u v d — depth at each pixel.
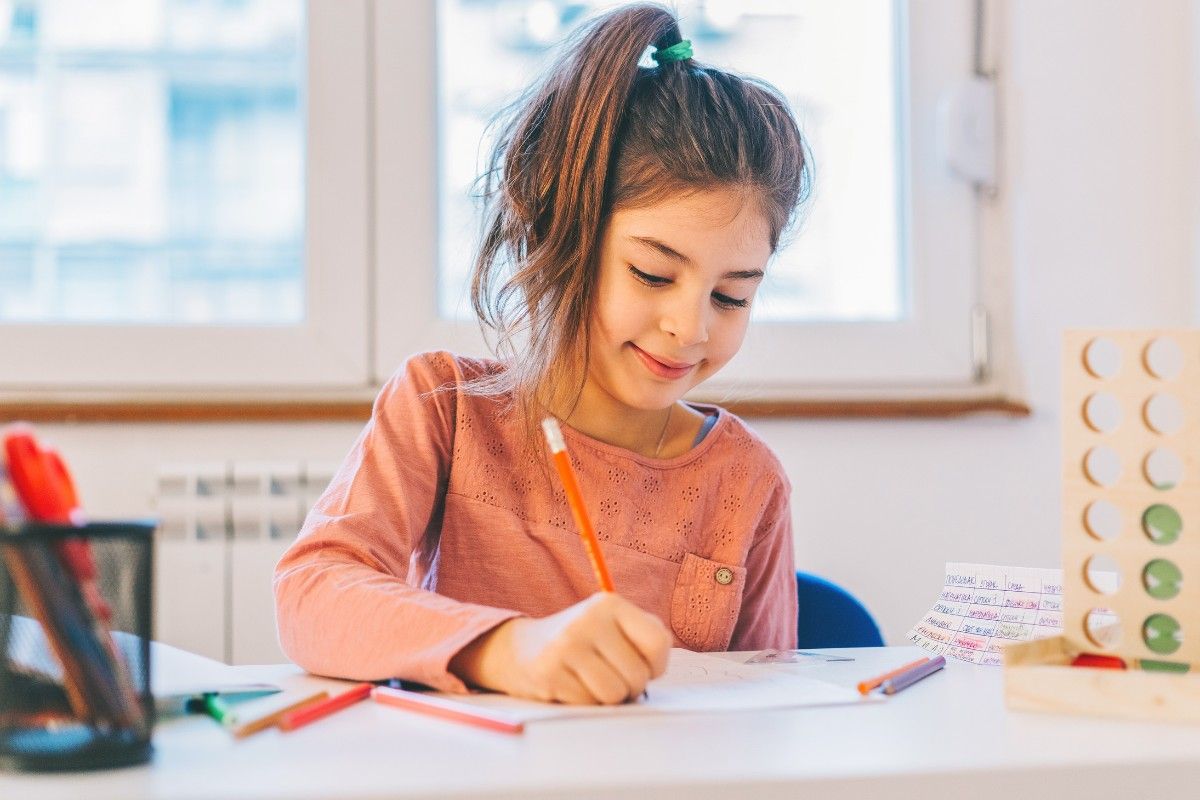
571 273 0.99
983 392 1.84
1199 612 0.64
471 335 1.74
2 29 1.71
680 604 1.09
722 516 1.13
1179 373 0.65
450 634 0.72
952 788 0.50
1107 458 1.64
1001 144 1.84
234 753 0.54
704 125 0.95
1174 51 1.81
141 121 1.73
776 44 1.84
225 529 1.60
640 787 0.48
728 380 1.76
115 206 1.72
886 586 1.76
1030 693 0.64
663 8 1.06
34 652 0.51
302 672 0.81
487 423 1.08
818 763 0.51
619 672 0.65
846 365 1.80
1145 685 0.61
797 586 1.22
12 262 1.71
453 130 1.76
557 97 1.02
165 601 1.58
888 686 0.71
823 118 1.85
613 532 1.07
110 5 1.72
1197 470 0.65
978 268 1.85
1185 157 1.81
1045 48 1.80
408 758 0.53
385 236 1.73
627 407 1.10
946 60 1.84
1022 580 0.88
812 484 1.76
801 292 1.83
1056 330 1.80
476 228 1.24
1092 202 1.80
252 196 1.75
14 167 1.71
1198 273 1.78
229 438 1.64
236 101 1.74
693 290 0.94
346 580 0.81
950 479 1.78
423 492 1.02
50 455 0.55
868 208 1.85
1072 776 0.51
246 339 1.71
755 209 0.96
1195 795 0.52
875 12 1.85
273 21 1.75
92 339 1.67
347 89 1.73
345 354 1.72
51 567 0.51
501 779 0.48
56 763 0.50
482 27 1.76
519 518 1.06
